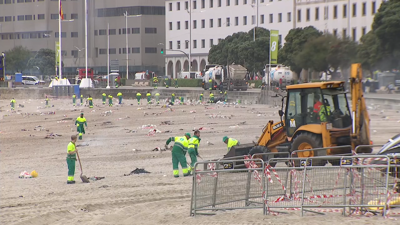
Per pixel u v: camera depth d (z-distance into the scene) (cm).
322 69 12281
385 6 12800
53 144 8569
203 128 9700
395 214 2972
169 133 9350
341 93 4872
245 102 17538
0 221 3538
